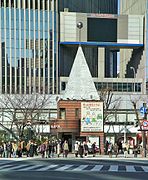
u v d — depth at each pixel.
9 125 70.81
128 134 69.94
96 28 114.44
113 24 115.19
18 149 43.22
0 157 41.97
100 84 112.38
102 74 120.75
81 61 69.31
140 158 41.19
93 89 67.81
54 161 33.84
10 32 107.88
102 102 53.16
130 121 90.19
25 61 107.88
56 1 110.75
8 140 55.38
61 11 118.88
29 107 76.56
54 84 108.50
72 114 56.44
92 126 53.00
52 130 58.78
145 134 47.59
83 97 66.94
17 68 107.12
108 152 49.12
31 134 52.25
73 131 55.69
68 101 56.62
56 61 109.50
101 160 35.97
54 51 109.69
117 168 25.47
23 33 108.44
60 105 56.69
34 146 45.25
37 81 107.81
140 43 115.44
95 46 115.38
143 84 112.19
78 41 113.00
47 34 109.62
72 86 67.94
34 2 109.31
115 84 112.81
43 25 109.50
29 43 108.50
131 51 126.94
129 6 132.00
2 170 23.69
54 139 55.72
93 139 55.22
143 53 115.19
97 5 128.50
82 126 53.00
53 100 89.75
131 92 109.44
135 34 115.62
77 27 113.19
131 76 125.31
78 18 113.50
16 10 108.50
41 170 23.61
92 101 53.09
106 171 22.84
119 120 90.31
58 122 56.22
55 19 110.25
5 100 81.00
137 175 20.34
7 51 107.31
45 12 109.81
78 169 24.41
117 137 70.62
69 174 20.69
